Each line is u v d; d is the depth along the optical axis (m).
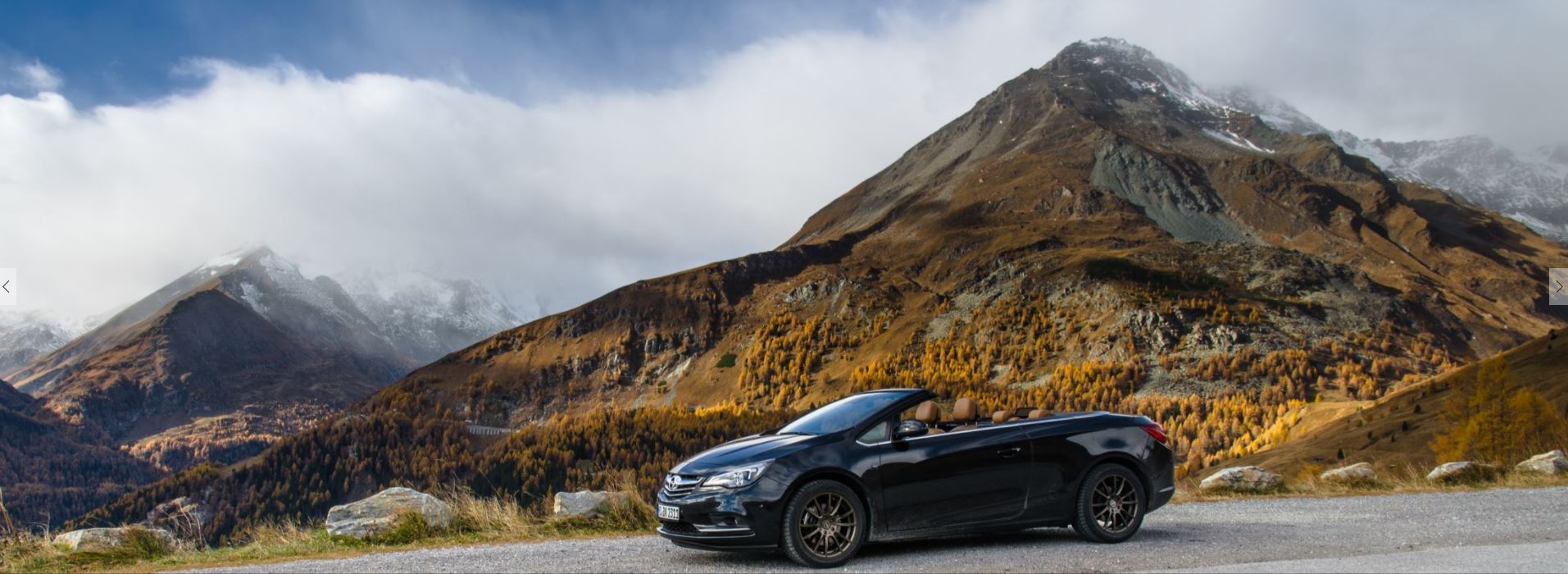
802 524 8.59
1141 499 9.98
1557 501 13.19
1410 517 11.60
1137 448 10.09
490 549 10.22
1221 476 16.44
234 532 11.37
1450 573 7.47
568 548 10.20
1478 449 79.06
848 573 8.28
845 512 8.79
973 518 9.30
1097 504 9.82
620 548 10.14
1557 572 7.40
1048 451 9.66
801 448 8.80
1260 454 153.25
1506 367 81.94
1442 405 133.12
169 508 11.29
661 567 8.78
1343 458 126.25
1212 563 8.32
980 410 10.02
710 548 8.75
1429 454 112.56
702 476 8.77
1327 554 8.79
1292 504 13.76
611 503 12.42
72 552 10.30
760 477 8.56
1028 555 8.95
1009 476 9.45
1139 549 9.23
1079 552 9.11
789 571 8.54
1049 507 9.62
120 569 9.75
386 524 11.38
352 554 10.27
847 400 9.77
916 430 9.10
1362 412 163.00
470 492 12.51
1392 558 8.30
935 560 8.80
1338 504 13.59
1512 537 9.64
